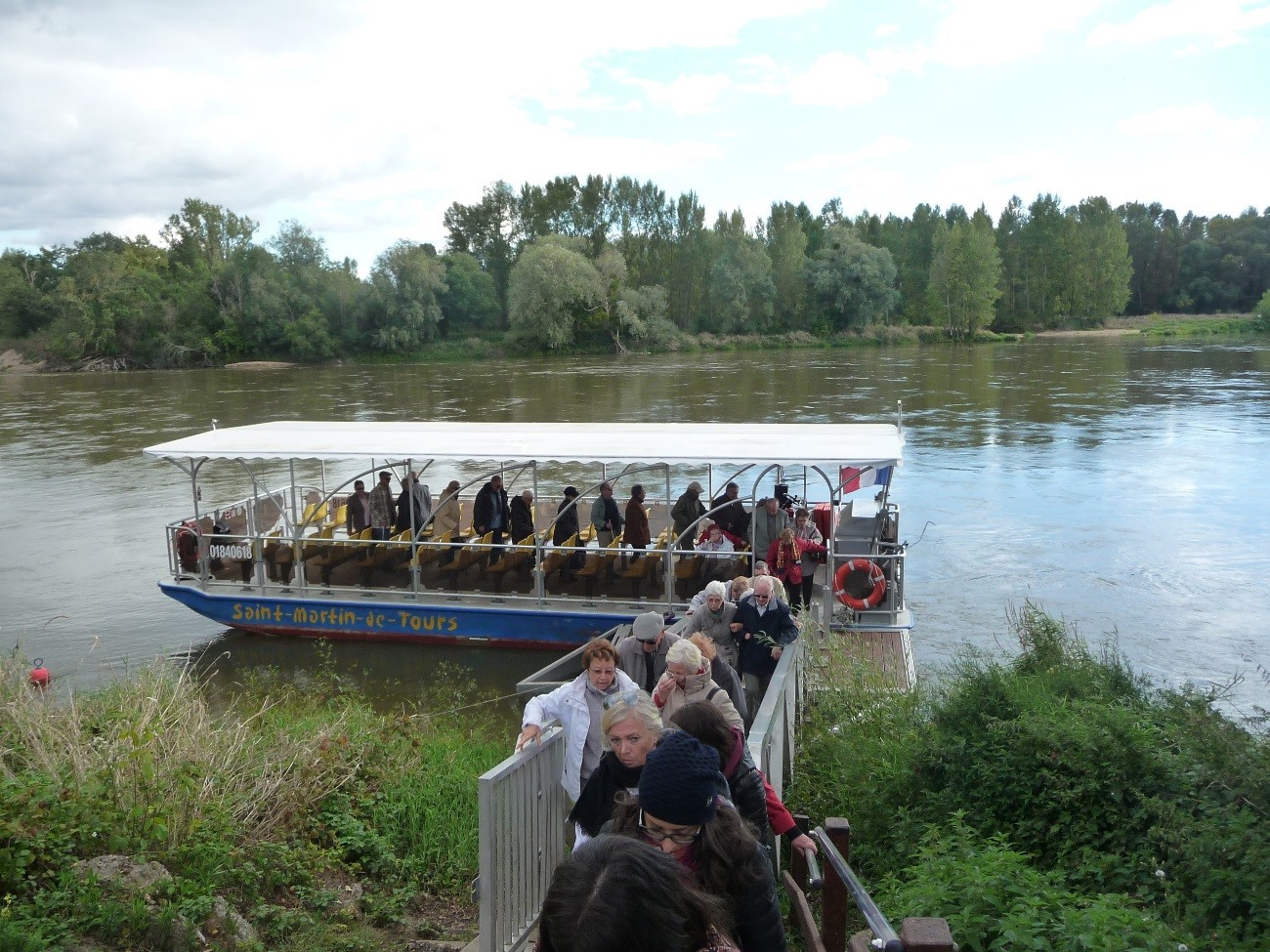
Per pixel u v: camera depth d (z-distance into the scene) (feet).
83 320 302.86
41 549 77.51
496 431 56.39
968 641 51.70
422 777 28.63
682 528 51.49
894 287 393.91
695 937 8.11
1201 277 432.25
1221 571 63.67
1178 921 17.40
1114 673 31.17
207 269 333.21
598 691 19.22
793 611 42.70
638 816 11.51
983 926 16.74
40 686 32.76
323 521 62.75
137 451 126.52
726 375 213.25
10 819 21.24
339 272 303.07
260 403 179.11
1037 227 385.91
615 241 367.66
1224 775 20.10
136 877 19.98
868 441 49.78
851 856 22.77
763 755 19.58
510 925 17.10
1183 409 139.03
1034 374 198.59
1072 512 80.43
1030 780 22.26
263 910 20.44
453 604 51.03
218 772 25.58
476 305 324.80
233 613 53.62
